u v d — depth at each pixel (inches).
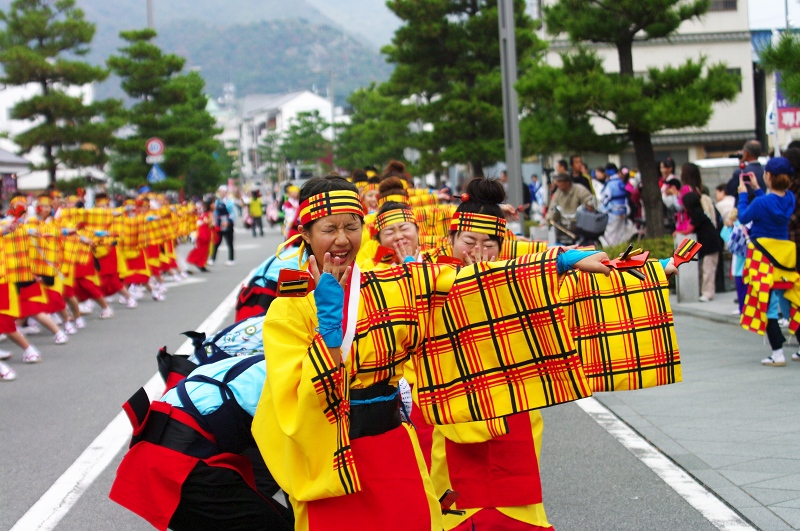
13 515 236.2
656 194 698.2
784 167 359.6
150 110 1630.2
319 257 144.1
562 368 146.6
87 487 257.9
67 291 573.6
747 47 1493.6
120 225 698.8
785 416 299.7
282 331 141.0
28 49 1267.2
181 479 159.3
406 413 180.2
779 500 224.4
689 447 273.4
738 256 461.1
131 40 1635.1
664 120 633.6
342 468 135.3
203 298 718.5
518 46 1150.3
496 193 185.6
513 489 178.5
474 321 148.4
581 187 693.3
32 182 2011.6
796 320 371.2
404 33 1182.9
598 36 700.7
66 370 438.3
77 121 1376.7
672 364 171.5
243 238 1609.3
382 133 1840.6
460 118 1166.3
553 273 145.5
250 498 162.7
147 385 394.6
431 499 147.2
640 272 149.9
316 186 143.2
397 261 231.1
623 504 229.8
